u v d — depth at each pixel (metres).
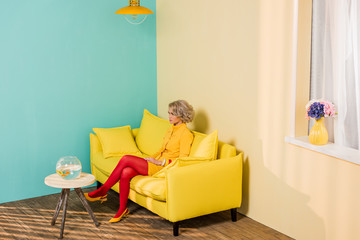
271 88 3.71
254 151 3.95
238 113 4.09
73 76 4.78
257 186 3.96
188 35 4.68
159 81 5.30
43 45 4.55
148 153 4.72
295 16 3.37
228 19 4.11
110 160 4.54
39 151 4.68
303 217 3.50
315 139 3.28
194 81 4.66
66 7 4.64
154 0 5.18
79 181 3.75
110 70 5.01
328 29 3.31
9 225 3.92
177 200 3.58
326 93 3.39
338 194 3.16
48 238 3.65
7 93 4.42
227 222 3.98
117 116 5.15
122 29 5.02
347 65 3.17
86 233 3.75
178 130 4.25
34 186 4.69
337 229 3.20
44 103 4.64
